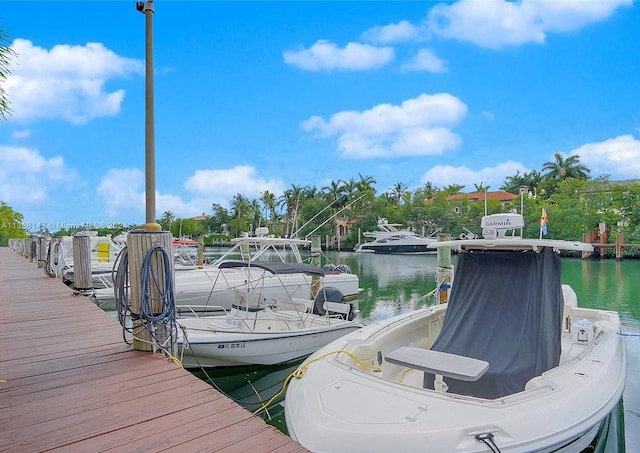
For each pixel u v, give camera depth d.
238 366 5.97
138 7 3.56
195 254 21.34
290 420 2.83
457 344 4.00
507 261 4.32
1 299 6.45
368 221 47.81
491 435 2.45
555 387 3.02
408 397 2.83
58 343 3.92
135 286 3.58
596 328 4.79
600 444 3.33
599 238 29.38
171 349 3.62
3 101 3.75
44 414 2.42
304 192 53.47
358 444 2.42
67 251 14.29
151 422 2.32
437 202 44.56
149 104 3.59
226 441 2.11
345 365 3.38
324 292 8.01
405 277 18.39
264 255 10.48
